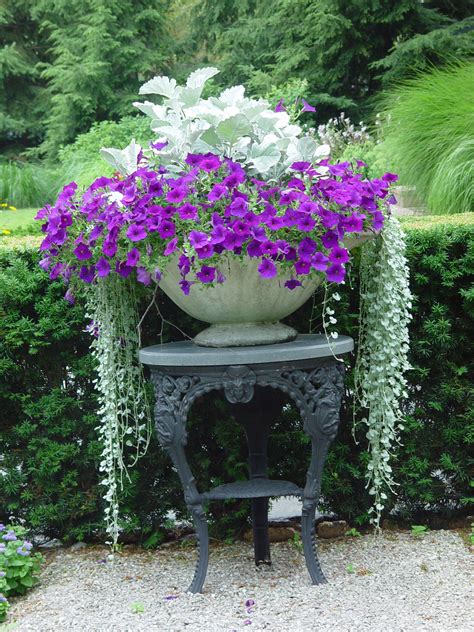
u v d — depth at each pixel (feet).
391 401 8.97
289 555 9.05
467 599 7.59
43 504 9.62
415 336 9.55
